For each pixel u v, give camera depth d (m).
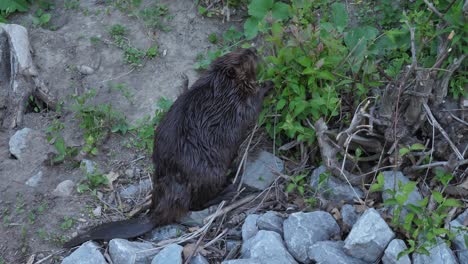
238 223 2.56
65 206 2.64
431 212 2.31
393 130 2.53
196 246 2.44
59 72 3.05
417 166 2.52
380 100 2.60
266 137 2.78
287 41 2.76
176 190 2.53
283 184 2.65
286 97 2.67
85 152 2.77
